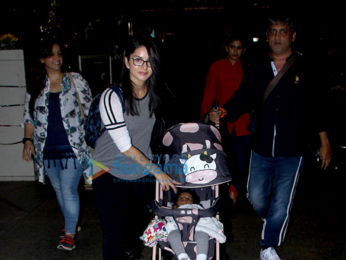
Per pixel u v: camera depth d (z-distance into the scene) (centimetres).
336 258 322
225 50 420
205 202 308
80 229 380
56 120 314
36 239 357
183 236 260
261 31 1013
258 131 310
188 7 1327
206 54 1388
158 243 272
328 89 293
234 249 339
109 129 235
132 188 279
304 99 291
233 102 327
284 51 292
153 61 231
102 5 650
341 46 577
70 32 533
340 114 498
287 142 295
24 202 447
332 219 402
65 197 328
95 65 569
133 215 292
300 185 509
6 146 510
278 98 294
